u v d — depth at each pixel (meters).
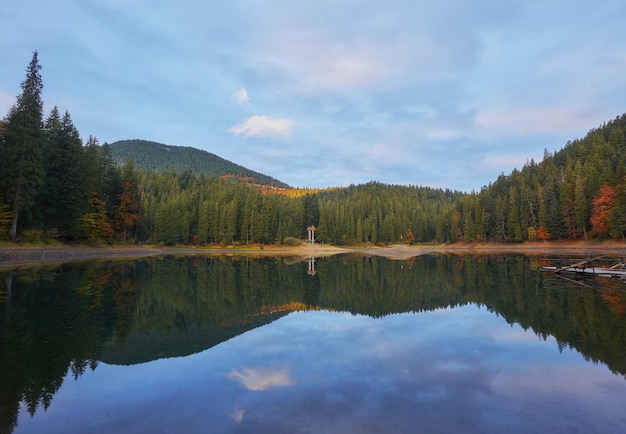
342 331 11.52
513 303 15.93
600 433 5.13
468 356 8.71
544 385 6.90
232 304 17.05
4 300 16.22
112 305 16.08
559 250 71.06
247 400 6.32
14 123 37.81
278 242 101.06
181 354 9.16
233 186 133.12
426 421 5.50
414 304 16.52
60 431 5.29
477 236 101.31
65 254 42.97
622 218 62.34
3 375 7.66
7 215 37.25
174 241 94.81
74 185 45.62
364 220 128.25
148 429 5.33
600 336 10.22
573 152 108.81
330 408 5.95
